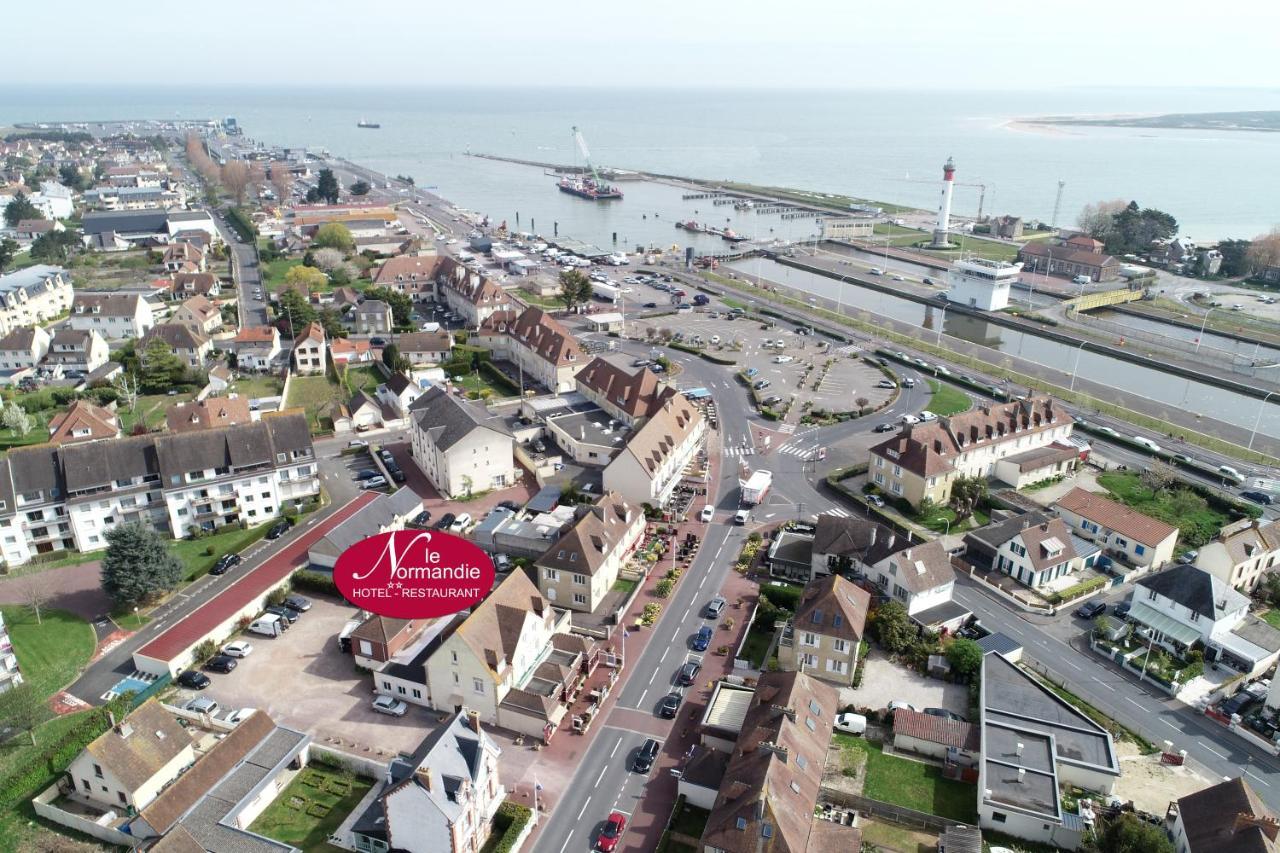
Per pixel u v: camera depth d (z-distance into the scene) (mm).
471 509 144750
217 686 102875
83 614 115500
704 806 84812
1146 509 145250
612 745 93500
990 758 87625
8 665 101375
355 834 79562
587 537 117875
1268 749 93375
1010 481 153625
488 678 94062
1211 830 75000
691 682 103062
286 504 142750
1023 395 197375
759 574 126188
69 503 127750
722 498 148875
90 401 177875
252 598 116125
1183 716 98562
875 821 83688
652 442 146500
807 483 155000
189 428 150875
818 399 195625
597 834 81938
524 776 89188
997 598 121750
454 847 75500
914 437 147000
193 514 134500
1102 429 177500
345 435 174000
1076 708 97438
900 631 107688
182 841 75000
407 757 86125
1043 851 80125
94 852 77188
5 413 168250
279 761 88375
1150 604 114562
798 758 81062
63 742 89938
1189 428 185000
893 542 117688
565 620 111812
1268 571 123812
